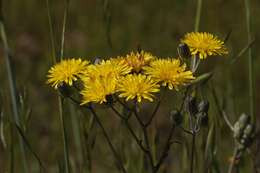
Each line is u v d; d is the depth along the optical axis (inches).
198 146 28.1
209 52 24.0
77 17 57.6
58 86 23.8
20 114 26.8
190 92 26.1
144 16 58.1
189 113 23.8
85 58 52.0
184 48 23.7
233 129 25.4
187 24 55.1
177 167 34.1
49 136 40.9
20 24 58.5
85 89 23.6
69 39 54.9
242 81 47.3
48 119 45.5
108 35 27.9
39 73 51.2
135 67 23.7
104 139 37.5
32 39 57.4
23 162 27.2
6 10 59.4
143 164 27.4
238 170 26.5
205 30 50.0
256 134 26.6
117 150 29.7
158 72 23.4
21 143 27.0
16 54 54.7
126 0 60.2
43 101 47.8
